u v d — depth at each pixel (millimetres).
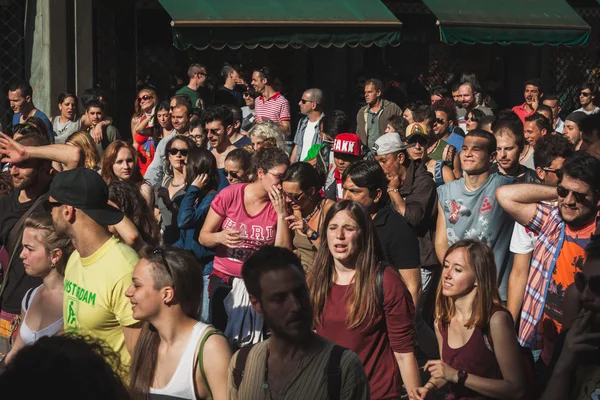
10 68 15672
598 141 6801
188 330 4902
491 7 16969
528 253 6832
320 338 4328
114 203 6629
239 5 15109
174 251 4934
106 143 13258
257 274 4215
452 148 10992
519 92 20656
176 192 9586
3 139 6820
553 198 5891
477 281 5219
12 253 6922
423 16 20094
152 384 4910
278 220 7113
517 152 8758
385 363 5371
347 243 5324
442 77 20250
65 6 15281
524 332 5875
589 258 4590
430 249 8602
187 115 12375
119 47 17438
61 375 2410
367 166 6645
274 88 16797
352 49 19484
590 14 20922
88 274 5406
